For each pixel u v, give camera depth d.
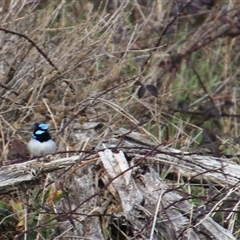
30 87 10.27
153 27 12.51
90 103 10.22
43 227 7.99
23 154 9.31
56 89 10.51
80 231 8.02
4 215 8.52
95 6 12.99
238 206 8.81
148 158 8.88
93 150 9.05
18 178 8.51
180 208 8.20
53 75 10.32
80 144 9.67
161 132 10.88
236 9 12.64
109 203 8.28
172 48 12.72
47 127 9.18
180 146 10.54
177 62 12.12
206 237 7.91
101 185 8.52
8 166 8.64
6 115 10.14
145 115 11.01
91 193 8.40
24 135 10.06
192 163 8.92
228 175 8.85
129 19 13.23
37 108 10.16
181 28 13.29
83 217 8.05
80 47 10.66
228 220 8.55
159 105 11.24
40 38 10.63
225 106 11.84
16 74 10.38
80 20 12.20
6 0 10.88
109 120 10.28
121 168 8.39
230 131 11.78
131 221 7.97
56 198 8.34
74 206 8.32
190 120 11.70
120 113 10.34
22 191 8.61
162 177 9.35
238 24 12.48
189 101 11.79
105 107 10.60
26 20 10.79
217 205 8.23
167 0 13.16
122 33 12.00
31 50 10.50
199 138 11.41
